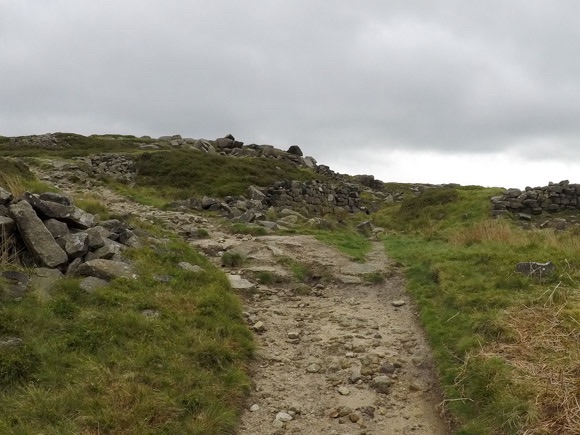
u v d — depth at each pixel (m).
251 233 17.50
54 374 6.51
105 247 10.37
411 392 7.54
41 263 9.31
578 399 6.22
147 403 6.20
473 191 29.88
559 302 9.17
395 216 29.11
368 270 13.32
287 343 9.17
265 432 6.52
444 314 9.61
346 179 52.59
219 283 10.81
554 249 13.10
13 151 45.41
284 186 29.42
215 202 23.02
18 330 7.18
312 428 6.68
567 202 26.64
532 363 7.19
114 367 6.85
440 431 6.58
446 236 18.80
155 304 8.82
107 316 7.96
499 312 8.89
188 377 6.93
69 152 43.84
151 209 21.80
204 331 8.33
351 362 8.35
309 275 13.13
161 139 57.81
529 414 6.03
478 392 6.82
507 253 12.83
